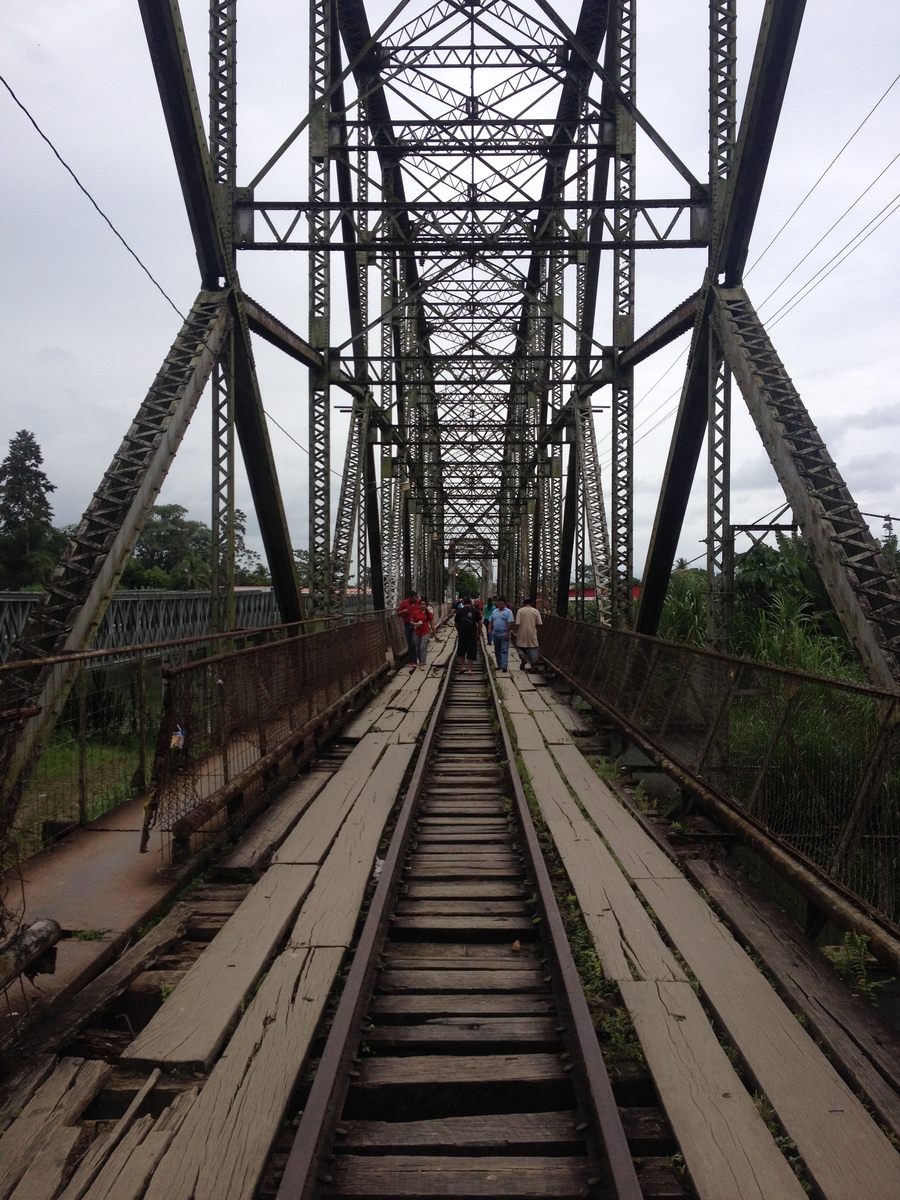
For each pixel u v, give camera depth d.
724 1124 3.08
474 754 10.74
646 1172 2.92
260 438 11.98
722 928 4.92
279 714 8.41
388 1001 4.12
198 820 5.64
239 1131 3.03
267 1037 3.63
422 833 7.16
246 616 23.25
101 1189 2.74
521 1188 2.80
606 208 12.30
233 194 11.66
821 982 4.23
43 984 3.95
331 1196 2.77
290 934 4.96
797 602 14.40
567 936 4.75
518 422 31.88
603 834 6.87
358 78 16.39
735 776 6.40
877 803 4.45
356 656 14.30
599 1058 3.26
